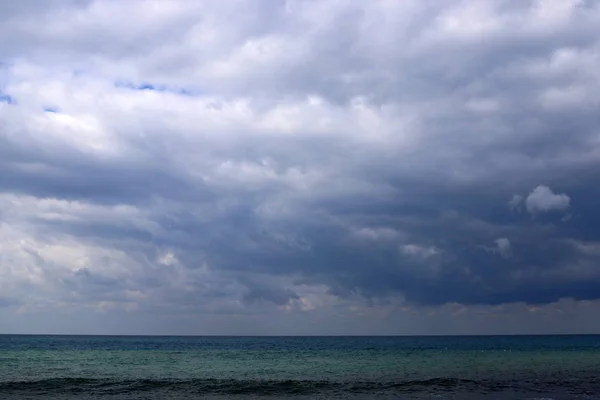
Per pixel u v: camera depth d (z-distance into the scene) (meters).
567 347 114.38
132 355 76.12
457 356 77.75
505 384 40.44
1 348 95.56
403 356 78.31
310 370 53.50
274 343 158.88
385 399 33.47
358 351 96.31
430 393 36.03
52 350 89.38
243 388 38.09
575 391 36.72
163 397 34.28
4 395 34.47
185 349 100.25
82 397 33.88
